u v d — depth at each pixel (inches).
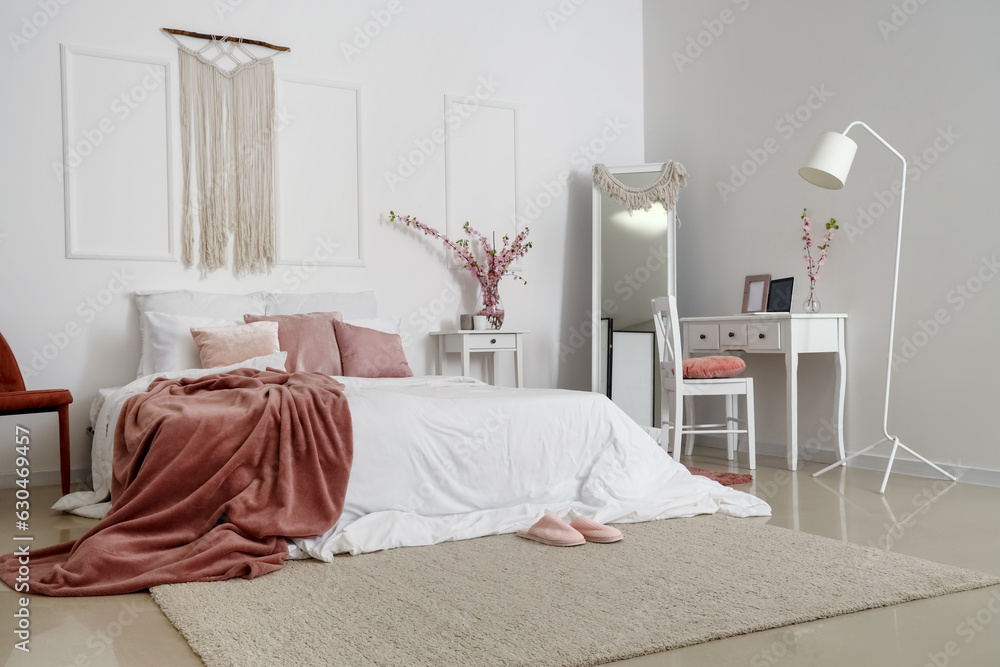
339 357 177.2
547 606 83.2
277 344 168.1
